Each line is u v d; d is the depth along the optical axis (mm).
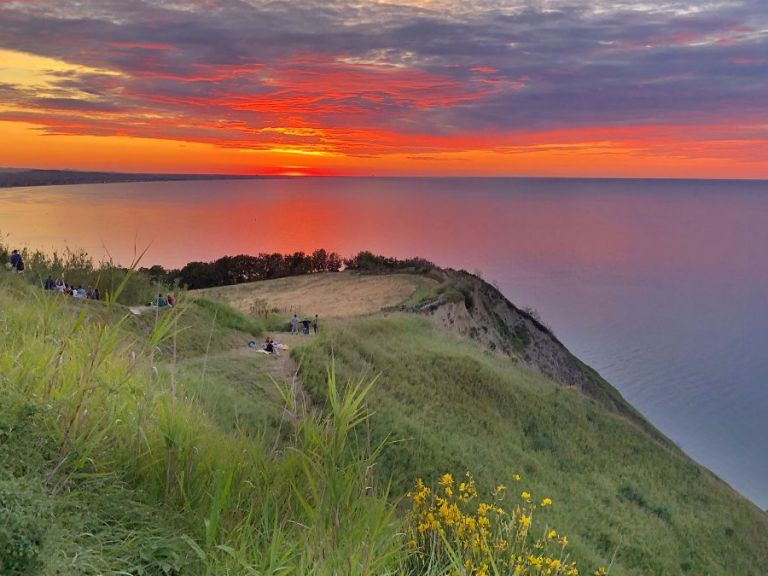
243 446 5223
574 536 19828
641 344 184625
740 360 172875
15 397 4203
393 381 29859
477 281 83250
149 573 3453
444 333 47188
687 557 25172
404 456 19234
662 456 37938
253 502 4379
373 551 3863
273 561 3391
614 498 28578
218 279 95688
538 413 35438
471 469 21422
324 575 3459
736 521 32781
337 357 28516
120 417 4809
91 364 4773
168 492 4355
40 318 5996
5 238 29062
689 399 139625
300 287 75688
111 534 3650
